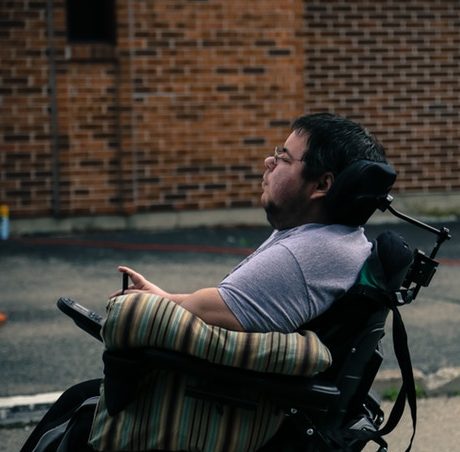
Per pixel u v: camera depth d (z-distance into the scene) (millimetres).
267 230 11398
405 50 12203
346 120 2887
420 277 2941
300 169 2836
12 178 10836
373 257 2807
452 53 12375
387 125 12250
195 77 11250
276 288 2697
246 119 11477
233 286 2709
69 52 10805
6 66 10695
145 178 11219
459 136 12508
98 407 2803
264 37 11438
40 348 6684
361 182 2777
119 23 10914
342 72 12016
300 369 2631
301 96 11648
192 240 10711
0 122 10742
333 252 2762
